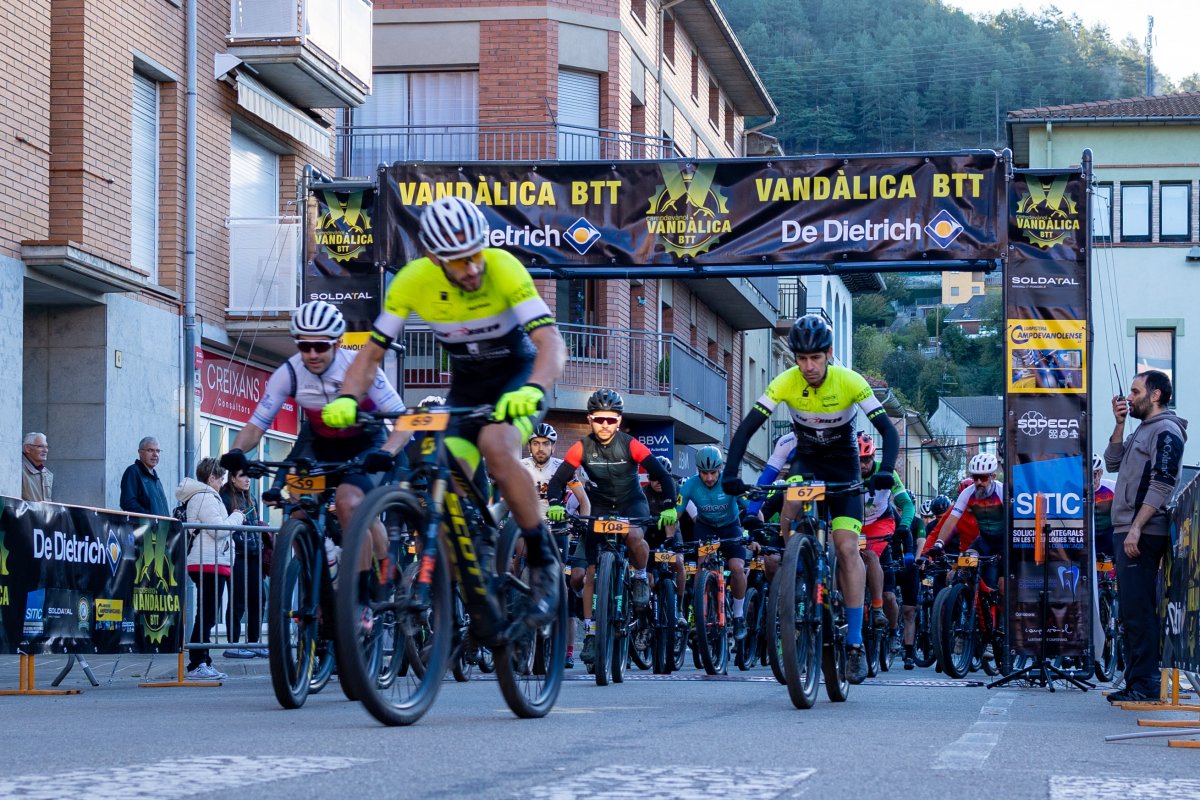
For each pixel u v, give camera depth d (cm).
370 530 536
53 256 1424
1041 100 10781
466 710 674
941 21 10794
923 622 1573
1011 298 1252
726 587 1298
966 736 588
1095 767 484
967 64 10644
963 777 436
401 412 558
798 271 1401
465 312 571
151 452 1302
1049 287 1252
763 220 1386
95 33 1557
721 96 3756
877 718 683
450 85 2623
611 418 1043
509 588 598
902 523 1409
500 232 1417
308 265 1448
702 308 3447
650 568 1265
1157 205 3919
